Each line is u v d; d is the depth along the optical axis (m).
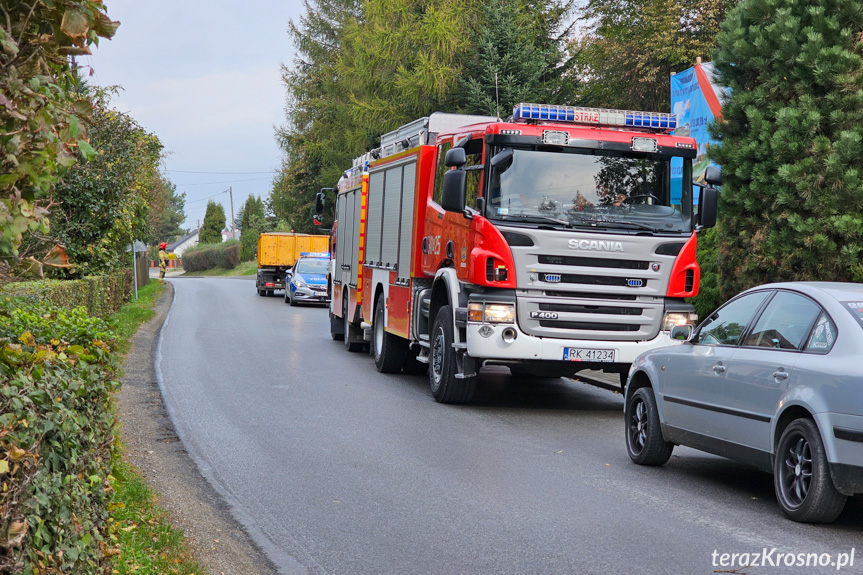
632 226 11.19
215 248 93.25
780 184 12.27
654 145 11.30
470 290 11.49
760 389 6.84
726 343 7.53
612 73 32.25
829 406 6.15
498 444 9.42
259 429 10.09
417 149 13.38
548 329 11.05
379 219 15.79
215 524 6.46
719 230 13.48
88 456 4.07
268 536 6.20
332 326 20.81
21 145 2.96
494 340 10.97
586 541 6.00
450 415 11.21
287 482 7.72
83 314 6.33
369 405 11.84
